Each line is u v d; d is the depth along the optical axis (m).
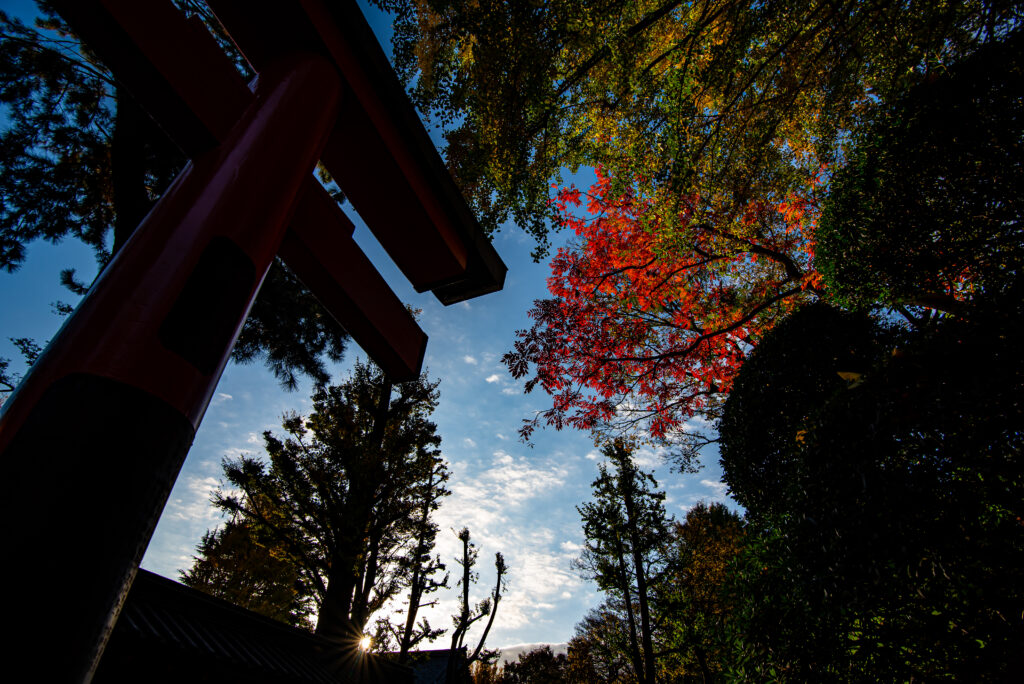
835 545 3.14
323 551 7.86
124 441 1.15
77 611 0.98
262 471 7.96
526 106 4.87
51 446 1.08
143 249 1.49
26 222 5.84
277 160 1.94
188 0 5.57
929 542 2.77
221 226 1.62
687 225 6.49
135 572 1.18
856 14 5.82
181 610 3.77
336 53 2.46
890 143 3.79
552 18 4.55
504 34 4.43
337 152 2.73
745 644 3.64
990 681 2.54
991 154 3.24
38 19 5.44
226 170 1.78
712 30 5.69
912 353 3.09
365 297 2.84
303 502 7.84
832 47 6.09
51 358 1.27
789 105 6.73
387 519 8.36
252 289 1.67
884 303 4.02
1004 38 3.44
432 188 3.01
